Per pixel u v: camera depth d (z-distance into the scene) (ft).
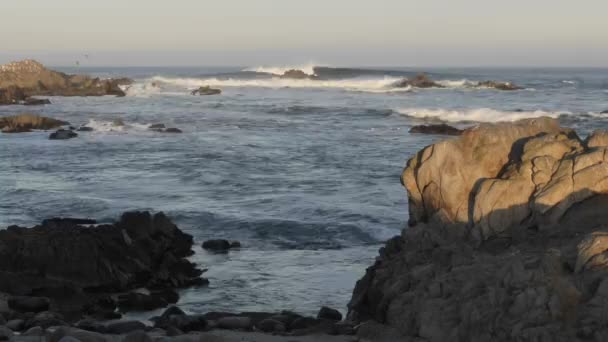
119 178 96.84
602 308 27.35
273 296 50.44
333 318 44.34
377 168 103.55
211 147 130.62
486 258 34.76
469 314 30.53
